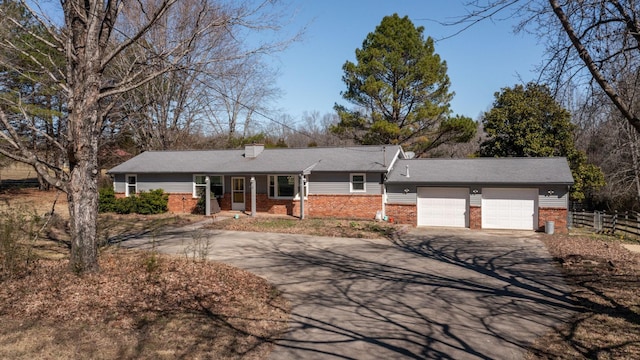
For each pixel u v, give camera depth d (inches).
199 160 1104.8
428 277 452.1
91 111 360.5
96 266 373.1
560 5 279.9
